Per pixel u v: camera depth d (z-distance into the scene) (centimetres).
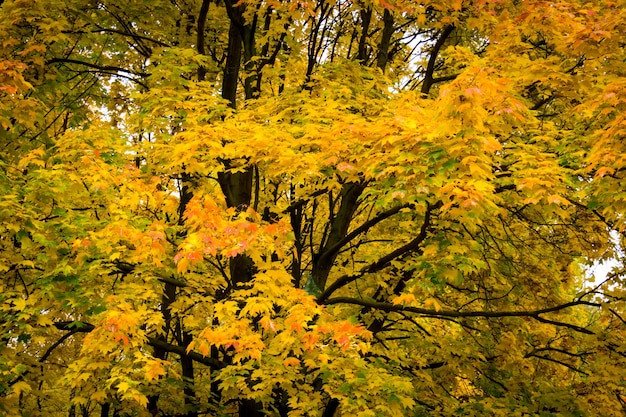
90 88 907
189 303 654
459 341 820
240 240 474
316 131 514
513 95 563
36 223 520
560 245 878
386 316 798
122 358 592
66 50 859
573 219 756
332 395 517
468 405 719
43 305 572
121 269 644
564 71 578
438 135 417
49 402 809
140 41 829
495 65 615
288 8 625
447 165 404
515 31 594
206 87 650
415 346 857
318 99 612
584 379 804
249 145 514
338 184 553
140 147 609
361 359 550
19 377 557
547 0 555
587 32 499
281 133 533
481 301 884
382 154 455
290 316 487
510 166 529
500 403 714
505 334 816
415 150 436
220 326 493
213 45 852
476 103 373
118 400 642
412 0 680
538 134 621
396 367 744
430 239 601
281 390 716
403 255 737
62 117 947
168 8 805
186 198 764
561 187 479
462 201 404
